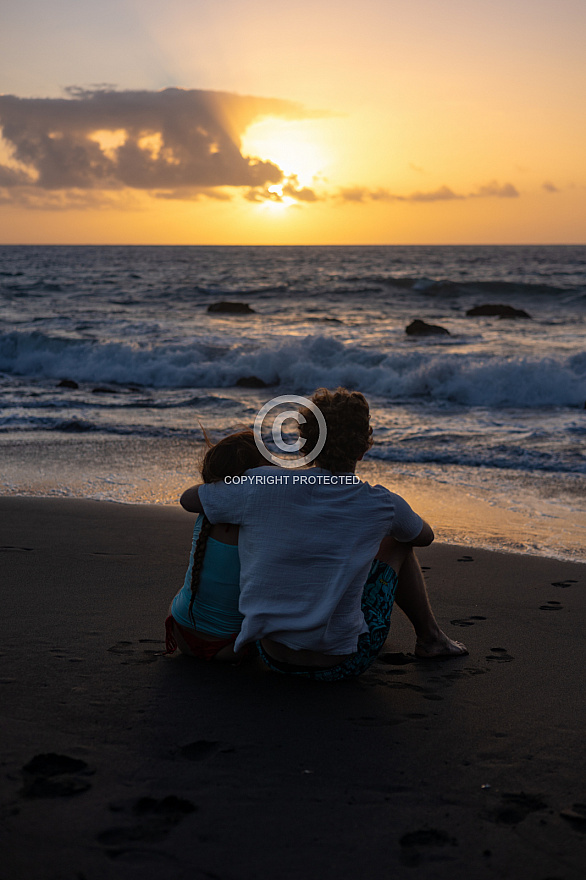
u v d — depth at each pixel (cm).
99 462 663
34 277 4581
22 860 149
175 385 1349
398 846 160
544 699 238
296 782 183
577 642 292
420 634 271
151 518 480
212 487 235
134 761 189
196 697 229
